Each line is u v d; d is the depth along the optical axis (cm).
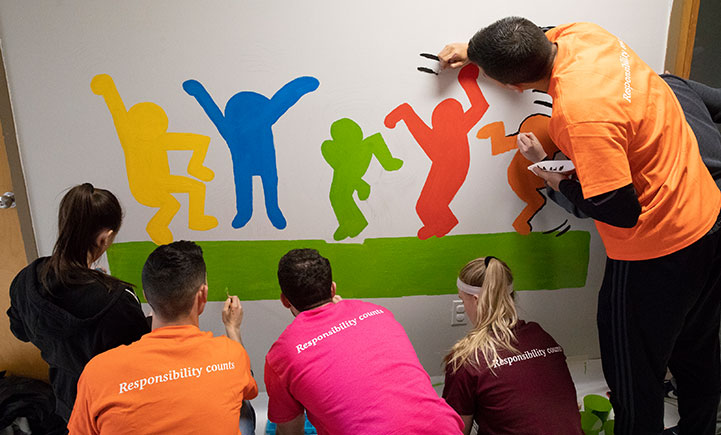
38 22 154
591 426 174
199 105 165
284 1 156
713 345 157
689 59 173
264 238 180
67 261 125
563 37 133
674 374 168
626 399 156
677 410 187
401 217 181
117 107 164
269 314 189
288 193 176
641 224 131
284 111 167
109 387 104
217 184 173
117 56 159
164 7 154
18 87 160
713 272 143
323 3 157
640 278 142
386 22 160
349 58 163
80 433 107
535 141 164
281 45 160
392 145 173
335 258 184
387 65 164
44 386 192
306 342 124
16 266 181
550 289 196
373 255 185
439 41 163
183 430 103
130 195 173
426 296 192
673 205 129
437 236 184
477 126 173
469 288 153
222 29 158
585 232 189
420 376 123
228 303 153
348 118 169
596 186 119
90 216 126
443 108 171
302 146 171
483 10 162
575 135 119
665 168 128
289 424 133
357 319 129
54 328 124
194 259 118
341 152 172
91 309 125
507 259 190
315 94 166
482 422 139
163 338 112
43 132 165
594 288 198
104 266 179
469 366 138
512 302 148
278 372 125
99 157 169
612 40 130
